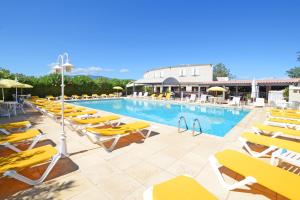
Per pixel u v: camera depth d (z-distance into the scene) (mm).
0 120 10664
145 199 2420
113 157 5090
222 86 25984
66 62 5004
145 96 30547
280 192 2566
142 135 6824
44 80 25312
